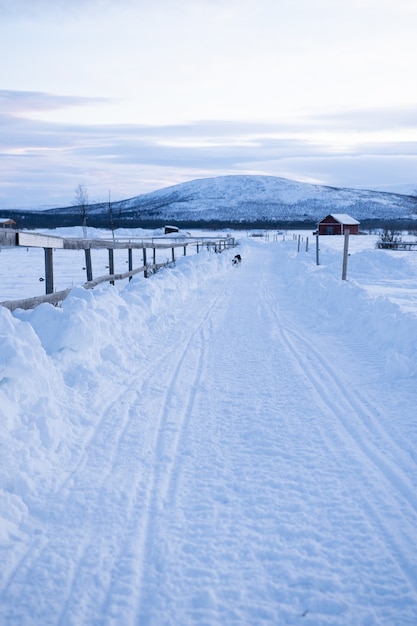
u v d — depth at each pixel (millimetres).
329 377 6926
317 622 2688
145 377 6926
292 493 3924
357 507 3725
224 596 2857
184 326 10844
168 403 5910
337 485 4039
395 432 5027
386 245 40344
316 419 5418
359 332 9547
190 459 4488
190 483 4070
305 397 6137
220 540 3340
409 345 7508
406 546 3277
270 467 4348
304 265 23062
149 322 10328
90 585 2912
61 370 5938
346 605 2789
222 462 4441
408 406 5711
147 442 4805
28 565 3053
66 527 3443
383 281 19641
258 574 3037
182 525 3494
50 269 7906
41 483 3922
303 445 4781
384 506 3734
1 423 4129
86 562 3102
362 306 10469
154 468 4305
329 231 88750
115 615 2703
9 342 4738
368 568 3082
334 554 3211
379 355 7988
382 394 6160
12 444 4027
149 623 2662
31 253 42188
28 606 2740
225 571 3055
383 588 2920
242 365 7645
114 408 5633
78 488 3926
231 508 3717
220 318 11945
